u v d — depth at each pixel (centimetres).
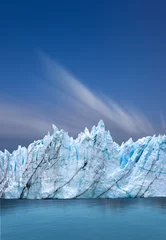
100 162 7125
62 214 4962
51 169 7219
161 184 7169
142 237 3419
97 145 7200
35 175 7394
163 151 7388
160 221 4291
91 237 3438
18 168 7938
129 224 4103
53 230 3778
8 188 7762
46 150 7412
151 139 7619
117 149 7494
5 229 3862
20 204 6378
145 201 6575
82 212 5141
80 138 7675
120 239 3344
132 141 8038
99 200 6844
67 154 7288
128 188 7069
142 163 7312
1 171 8712
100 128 7394
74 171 7125
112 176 7100
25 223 4247
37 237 3444
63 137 7344
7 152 8825
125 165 7544
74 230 3781
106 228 3869
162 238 3372
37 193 7312
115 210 5316
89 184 7012
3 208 5794
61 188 7050
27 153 7644
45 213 5094
